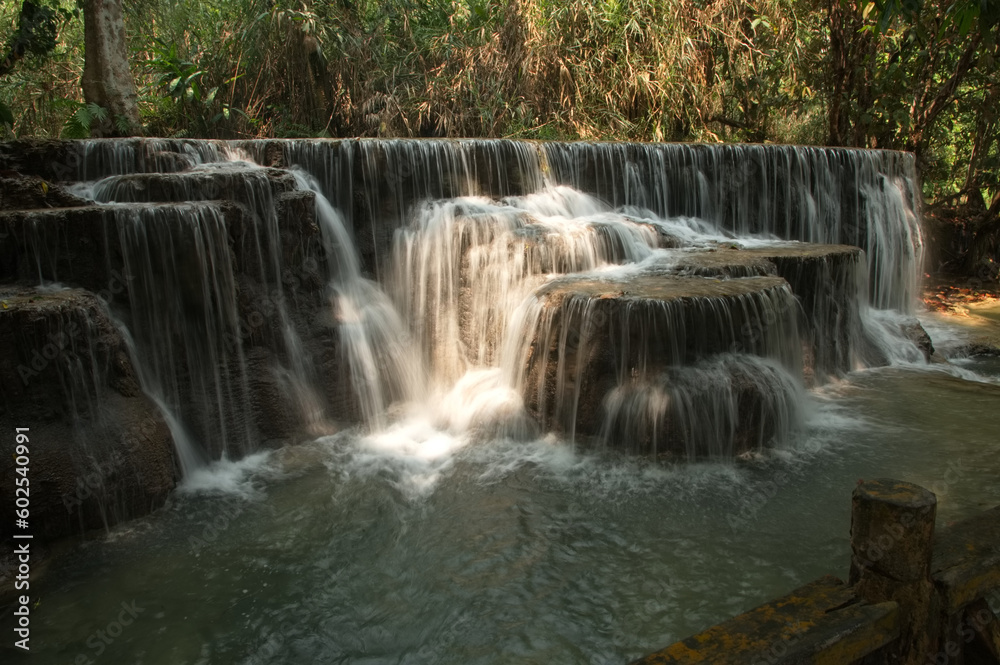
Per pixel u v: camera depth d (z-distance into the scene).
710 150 11.80
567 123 15.35
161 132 13.80
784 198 12.27
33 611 5.01
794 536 5.74
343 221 9.38
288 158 9.33
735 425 7.09
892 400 8.60
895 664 2.66
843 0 6.92
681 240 10.17
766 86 16.67
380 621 4.89
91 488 5.82
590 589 5.14
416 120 14.95
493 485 6.73
